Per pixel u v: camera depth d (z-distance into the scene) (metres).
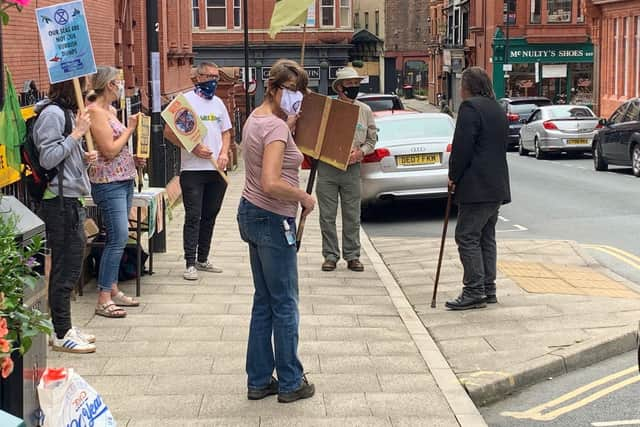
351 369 6.46
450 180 8.03
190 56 28.70
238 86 33.78
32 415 4.74
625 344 7.19
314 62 54.50
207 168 9.15
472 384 6.15
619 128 22.05
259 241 5.60
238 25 53.69
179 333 7.32
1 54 4.82
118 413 5.54
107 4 14.06
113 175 7.59
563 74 53.75
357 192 9.98
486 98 7.99
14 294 4.11
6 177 7.17
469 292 8.23
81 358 6.62
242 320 7.75
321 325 7.65
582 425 5.65
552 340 7.16
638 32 40.00
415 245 12.21
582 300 8.49
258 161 5.54
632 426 5.59
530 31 53.22
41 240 4.36
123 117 11.18
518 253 11.07
